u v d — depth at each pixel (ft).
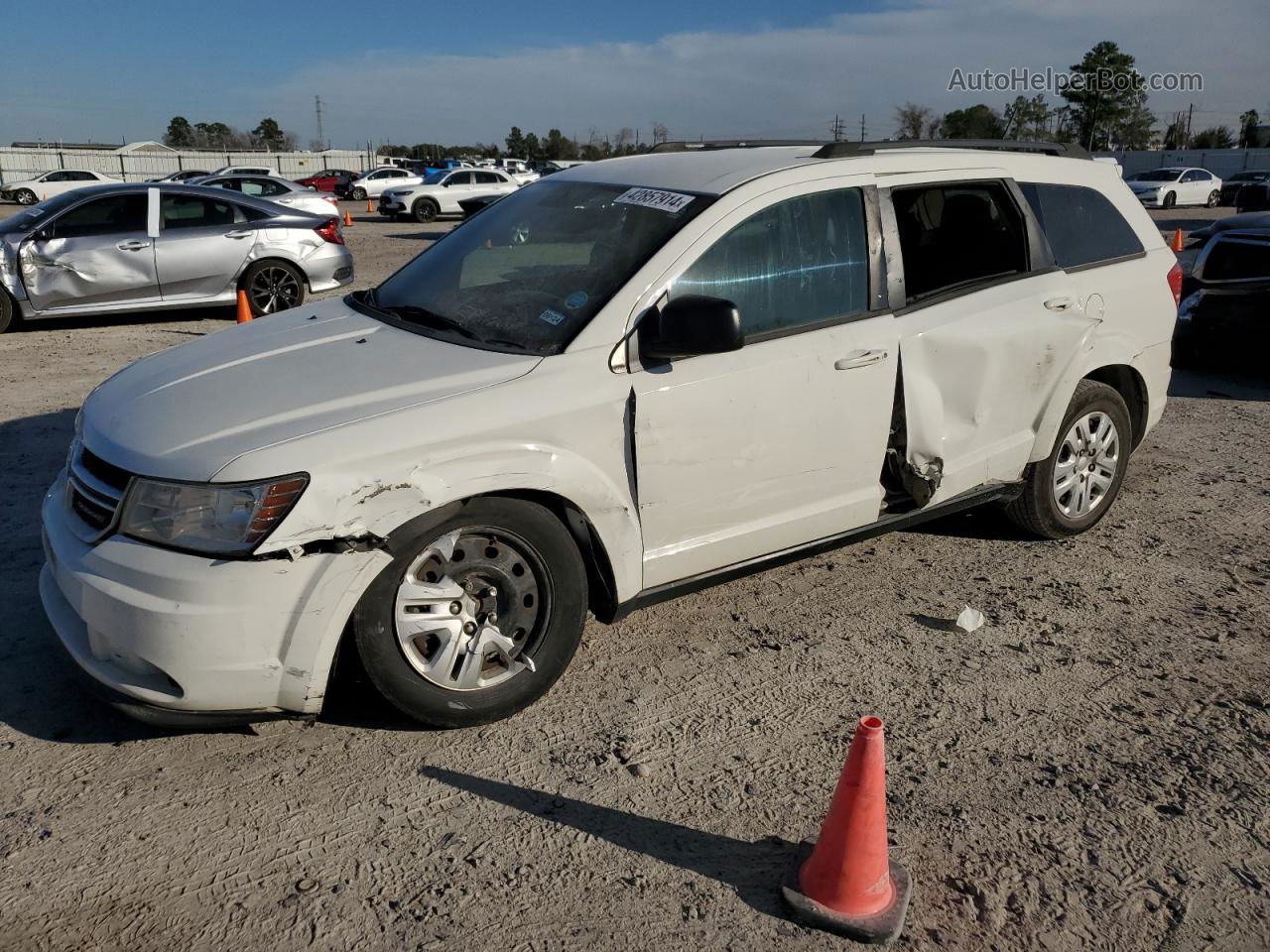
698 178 12.93
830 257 12.87
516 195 15.25
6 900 8.53
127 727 11.08
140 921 8.36
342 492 9.70
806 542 13.34
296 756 10.64
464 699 10.85
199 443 9.92
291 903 8.60
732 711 11.71
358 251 65.92
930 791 10.29
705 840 9.53
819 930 8.46
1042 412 15.48
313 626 9.78
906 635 13.67
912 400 13.51
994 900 8.84
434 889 8.81
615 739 11.09
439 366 11.14
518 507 10.74
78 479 10.69
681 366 11.65
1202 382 29.48
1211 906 8.82
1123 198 16.96
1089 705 12.00
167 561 9.55
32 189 124.16
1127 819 9.91
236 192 36.70
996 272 14.89
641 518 11.73
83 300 34.19
